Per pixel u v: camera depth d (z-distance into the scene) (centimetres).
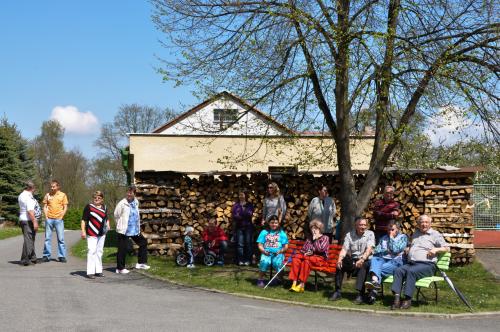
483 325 833
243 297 1011
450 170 1472
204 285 1110
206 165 2347
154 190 1533
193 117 1262
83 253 1675
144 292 1025
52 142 7075
